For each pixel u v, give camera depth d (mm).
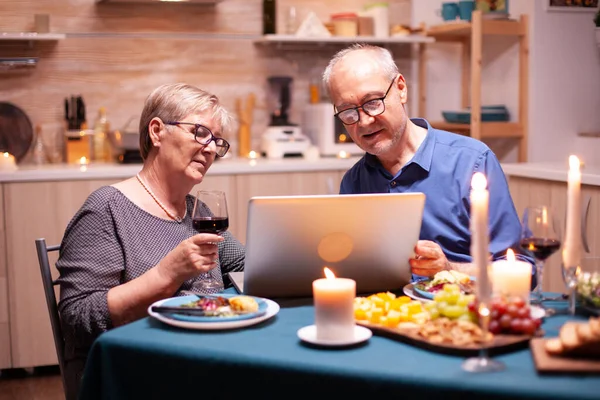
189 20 4387
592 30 4254
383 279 1835
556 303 1764
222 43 4449
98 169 3756
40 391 3500
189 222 2174
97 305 1866
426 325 1476
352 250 1754
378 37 4426
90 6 4223
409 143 2348
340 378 1318
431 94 4742
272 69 4551
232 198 3957
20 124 4164
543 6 4152
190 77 4414
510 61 4348
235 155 4508
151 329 1596
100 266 1951
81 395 1566
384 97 2186
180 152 2082
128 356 1511
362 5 4672
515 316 1467
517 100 4297
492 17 4164
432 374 1276
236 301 1650
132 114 4336
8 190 3623
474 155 2305
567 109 4254
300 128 4496
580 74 4258
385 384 1286
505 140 4449
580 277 1647
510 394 1204
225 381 1419
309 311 1740
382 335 1534
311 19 4324
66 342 1986
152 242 2049
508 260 1746
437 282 1801
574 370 1257
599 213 3195
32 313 3701
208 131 2096
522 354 1403
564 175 3326
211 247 1840
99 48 4254
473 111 4117
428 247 1870
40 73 4180
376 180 2393
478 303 1357
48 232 3695
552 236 1621
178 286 1861
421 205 1741
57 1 4172
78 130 4180
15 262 3662
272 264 1746
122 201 2043
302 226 1694
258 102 4543
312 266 1765
